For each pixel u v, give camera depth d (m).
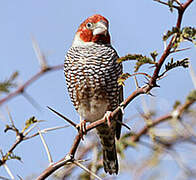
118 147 12.39
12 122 8.61
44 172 8.59
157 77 7.57
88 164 12.44
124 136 12.49
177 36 6.84
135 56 7.28
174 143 12.08
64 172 11.77
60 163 8.62
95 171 11.89
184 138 11.92
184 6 6.68
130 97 8.30
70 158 8.73
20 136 8.57
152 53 7.31
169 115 11.59
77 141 8.80
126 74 7.82
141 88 8.12
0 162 8.40
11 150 8.52
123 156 12.26
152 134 11.91
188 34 6.70
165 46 7.13
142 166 12.42
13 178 8.24
